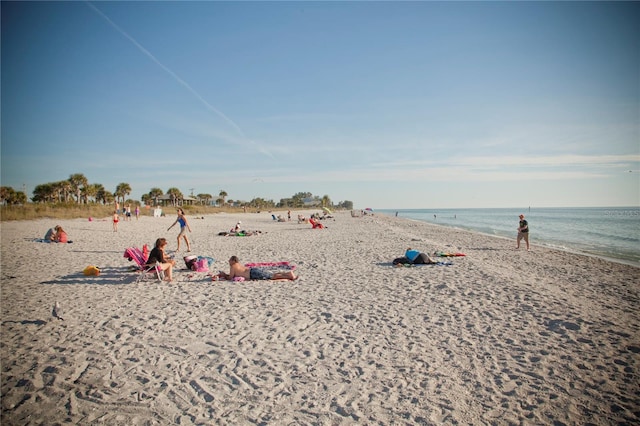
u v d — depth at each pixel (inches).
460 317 255.6
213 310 271.0
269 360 188.4
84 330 230.4
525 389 159.9
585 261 525.0
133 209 2105.1
